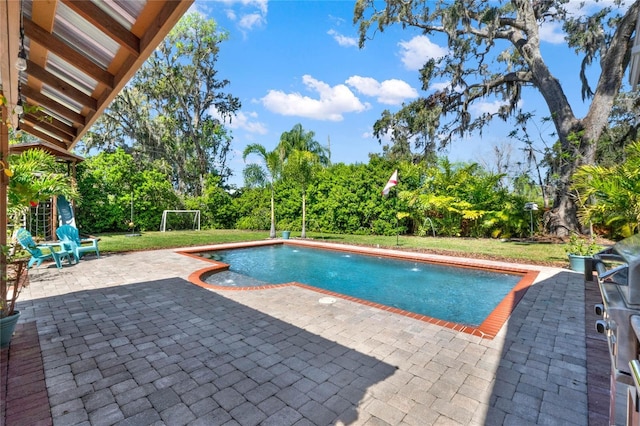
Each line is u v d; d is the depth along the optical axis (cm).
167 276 606
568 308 427
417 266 811
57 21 281
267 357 288
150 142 2117
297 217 1593
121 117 2012
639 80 236
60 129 541
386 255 895
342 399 226
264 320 380
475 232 1264
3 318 303
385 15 1515
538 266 703
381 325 366
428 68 1727
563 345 314
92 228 1375
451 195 1302
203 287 530
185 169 2230
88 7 243
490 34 1313
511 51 1509
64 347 307
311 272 778
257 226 1705
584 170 655
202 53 2145
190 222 1752
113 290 511
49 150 856
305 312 409
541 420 203
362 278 716
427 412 212
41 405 218
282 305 437
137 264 722
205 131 2297
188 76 2153
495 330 352
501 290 612
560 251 895
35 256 650
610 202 591
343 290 627
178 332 344
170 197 1662
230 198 1866
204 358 286
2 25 222
